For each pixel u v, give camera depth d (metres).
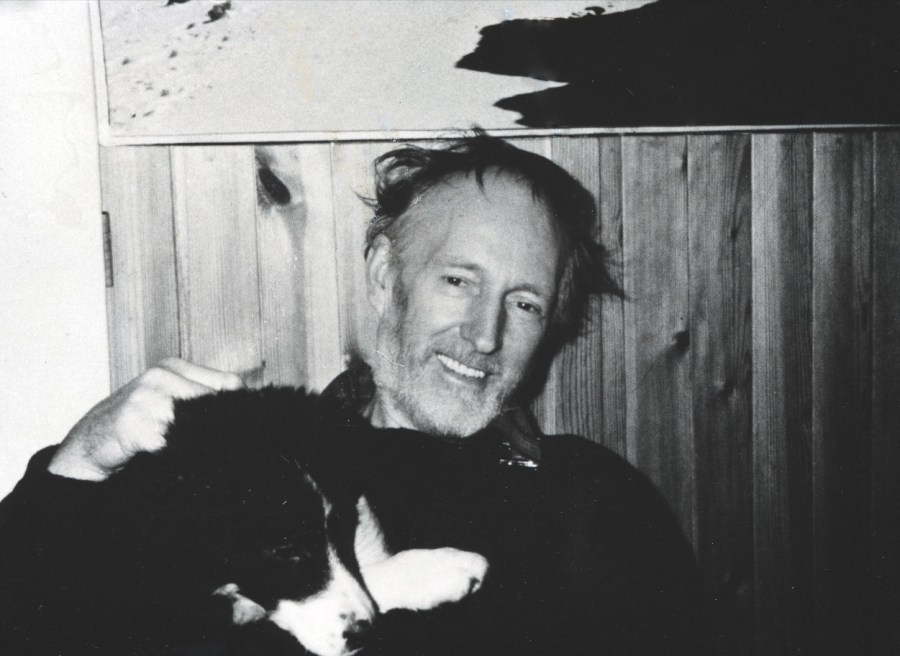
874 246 1.59
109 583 1.11
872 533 1.62
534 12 1.36
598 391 1.43
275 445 1.15
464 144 1.34
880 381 1.61
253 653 1.14
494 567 1.31
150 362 1.25
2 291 1.21
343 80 1.29
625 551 1.39
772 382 1.55
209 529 1.11
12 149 1.20
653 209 1.45
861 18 1.52
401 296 1.32
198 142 1.25
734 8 1.46
